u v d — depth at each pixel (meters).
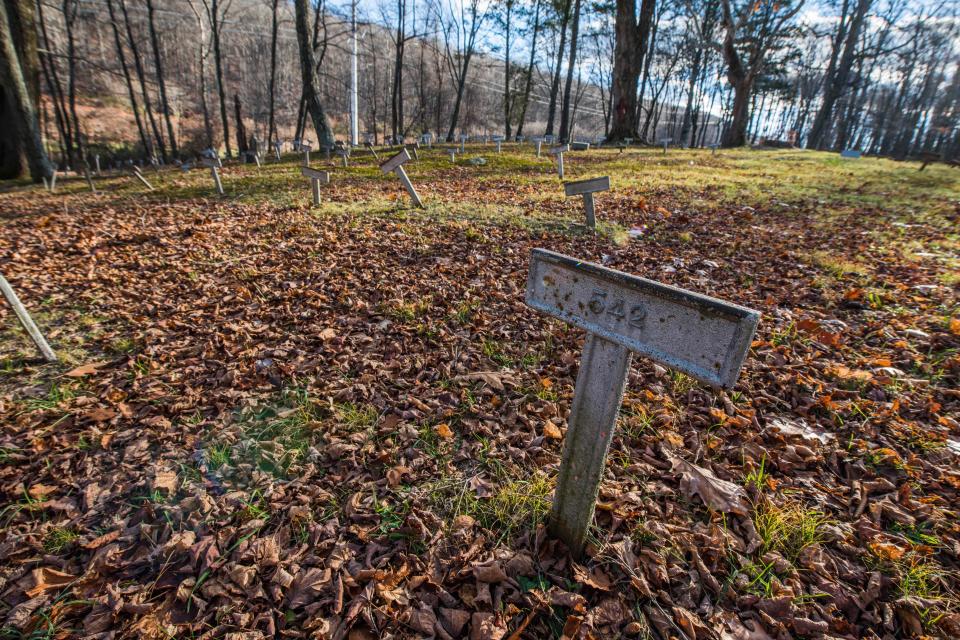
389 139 31.22
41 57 26.30
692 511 2.39
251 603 1.96
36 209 10.26
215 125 45.78
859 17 33.38
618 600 1.94
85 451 2.82
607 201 9.70
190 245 6.80
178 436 2.96
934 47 42.66
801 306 4.75
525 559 2.10
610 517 2.34
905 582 1.98
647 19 25.42
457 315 4.51
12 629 1.86
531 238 7.00
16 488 2.52
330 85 57.16
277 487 2.55
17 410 3.18
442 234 7.13
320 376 3.60
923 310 4.49
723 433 2.96
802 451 2.75
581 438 1.85
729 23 25.97
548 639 1.82
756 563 2.10
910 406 3.13
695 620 1.86
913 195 10.71
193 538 2.26
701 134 59.84
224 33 51.81
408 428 3.01
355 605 1.92
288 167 17.58
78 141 29.03
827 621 1.86
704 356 1.32
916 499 2.43
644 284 1.42
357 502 2.46
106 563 2.11
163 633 1.84
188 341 4.13
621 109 27.45
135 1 45.47
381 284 5.25
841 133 48.09
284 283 5.34
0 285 3.47
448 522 2.35
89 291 5.21
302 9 20.61
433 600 1.96
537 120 82.00
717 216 8.50
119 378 3.59
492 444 2.88
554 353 3.91
